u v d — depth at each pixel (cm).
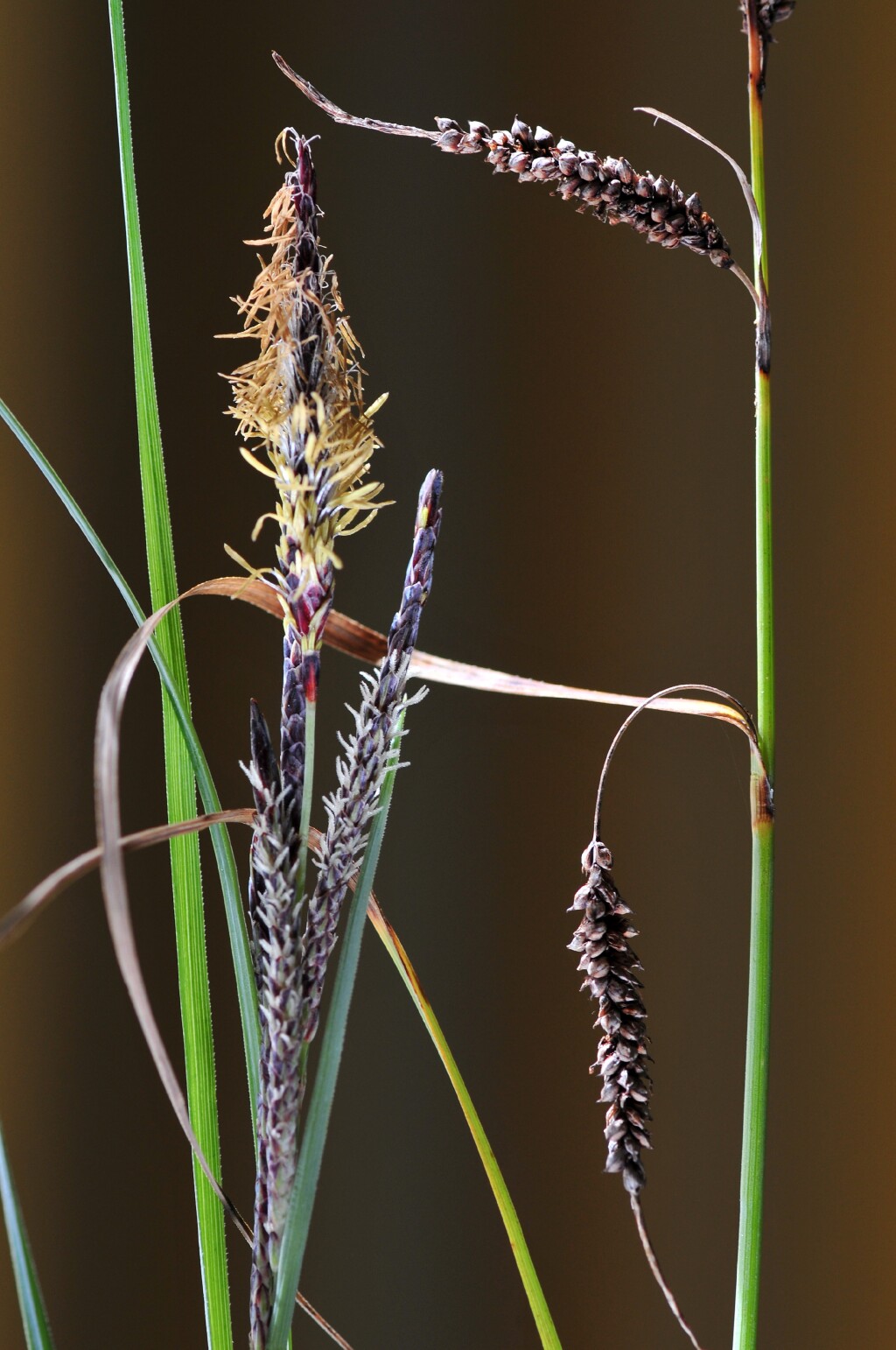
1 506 66
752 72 49
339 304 48
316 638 48
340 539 71
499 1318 71
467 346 72
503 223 72
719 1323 71
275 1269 47
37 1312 47
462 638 72
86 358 67
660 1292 71
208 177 67
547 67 71
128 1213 68
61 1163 67
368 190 70
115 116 67
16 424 49
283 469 47
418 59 70
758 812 49
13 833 66
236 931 49
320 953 47
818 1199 72
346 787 48
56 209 66
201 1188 49
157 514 49
